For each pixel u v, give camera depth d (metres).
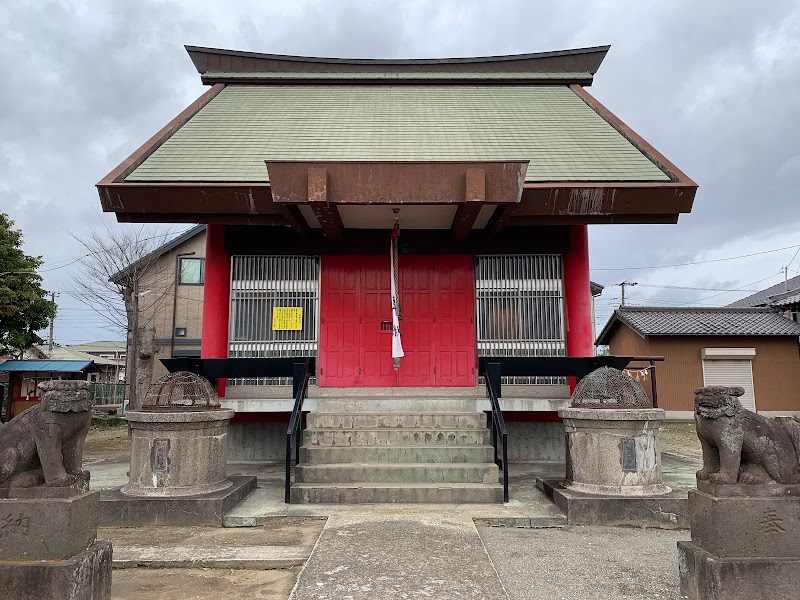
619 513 6.63
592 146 11.10
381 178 8.73
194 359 9.59
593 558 5.43
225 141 11.10
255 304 11.15
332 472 7.67
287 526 6.58
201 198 9.23
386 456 8.05
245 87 14.11
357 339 11.08
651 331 22.27
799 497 4.09
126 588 4.82
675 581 4.83
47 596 3.74
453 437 8.38
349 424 8.72
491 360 9.76
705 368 22.56
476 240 11.18
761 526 4.04
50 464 4.10
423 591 4.47
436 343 11.10
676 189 9.23
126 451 14.54
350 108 12.99
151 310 24.31
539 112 12.85
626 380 7.78
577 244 11.20
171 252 24.95
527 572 5.03
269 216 9.81
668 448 14.06
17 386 21.75
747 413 4.29
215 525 6.63
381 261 11.30
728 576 3.95
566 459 7.58
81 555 3.99
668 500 6.66
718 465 4.38
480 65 14.87
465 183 8.68
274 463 10.69
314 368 10.95
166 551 5.56
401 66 14.82
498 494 7.31
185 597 4.62
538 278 11.27
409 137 11.37
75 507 4.01
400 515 6.65
